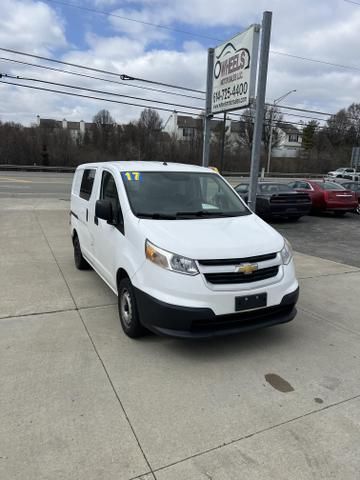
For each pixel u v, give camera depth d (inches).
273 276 145.5
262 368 138.3
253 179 305.7
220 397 120.3
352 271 272.5
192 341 156.9
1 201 671.8
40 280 233.3
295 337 164.1
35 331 163.3
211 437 102.4
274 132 2780.5
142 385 125.5
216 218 168.4
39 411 110.9
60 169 1765.5
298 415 112.4
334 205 574.2
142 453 96.3
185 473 90.4
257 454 96.7
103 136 2488.9
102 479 88.2
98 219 194.1
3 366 134.6
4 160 1942.7
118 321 175.2
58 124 3070.9
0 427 103.7
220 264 135.9
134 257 149.0
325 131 3009.4
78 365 136.6
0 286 221.3
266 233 157.8
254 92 305.0
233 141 2859.3
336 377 133.5
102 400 117.0
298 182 629.0
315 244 383.9
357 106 3053.6
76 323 172.2
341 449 99.0
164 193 175.5
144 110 2768.2
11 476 88.0
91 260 215.3
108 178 193.9
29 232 393.1
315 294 220.5
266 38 285.3
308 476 90.2
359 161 877.8
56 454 95.1
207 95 376.5
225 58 338.6
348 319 185.0
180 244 137.9
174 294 133.6
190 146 2502.5
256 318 142.9
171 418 109.7
